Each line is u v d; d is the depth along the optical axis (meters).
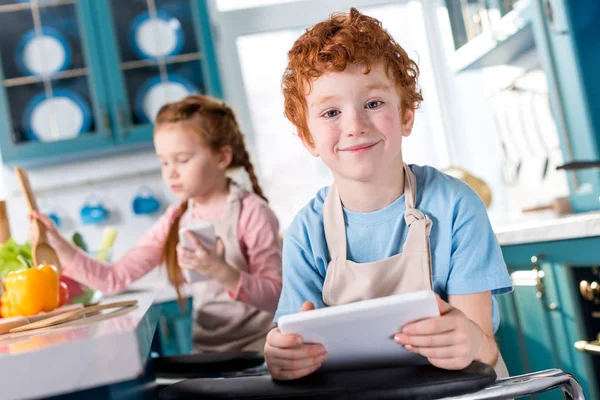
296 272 1.06
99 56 3.15
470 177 2.71
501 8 2.54
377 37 0.97
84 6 3.15
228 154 1.99
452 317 0.81
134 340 0.68
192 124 1.92
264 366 1.27
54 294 1.23
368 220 1.04
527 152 2.86
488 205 2.69
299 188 3.55
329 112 0.96
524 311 1.97
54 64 3.15
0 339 0.92
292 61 1.01
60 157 3.16
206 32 3.21
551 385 0.82
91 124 3.15
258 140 3.54
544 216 2.45
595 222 1.66
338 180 1.04
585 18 2.15
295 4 3.57
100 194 3.40
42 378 0.65
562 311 1.81
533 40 2.57
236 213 1.90
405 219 1.01
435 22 3.54
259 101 3.55
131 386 0.71
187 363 1.30
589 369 1.75
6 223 1.56
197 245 1.67
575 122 2.19
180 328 2.73
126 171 3.40
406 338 0.80
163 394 0.89
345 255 1.03
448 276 1.02
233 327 1.86
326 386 0.79
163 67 3.18
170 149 1.92
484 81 3.17
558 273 1.81
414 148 3.59
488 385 0.79
